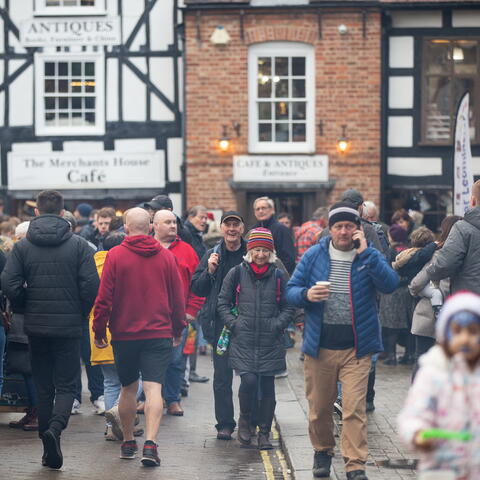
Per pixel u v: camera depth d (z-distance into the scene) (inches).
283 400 1465.3
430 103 2819.9
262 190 2760.8
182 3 2874.0
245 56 2731.3
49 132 2925.7
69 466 1078.4
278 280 1176.8
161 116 2898.6
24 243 1098.7
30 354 1106.1
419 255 1450.5
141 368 1103.0
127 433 1123.9
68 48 2903.5
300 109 2755.9
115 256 1098.1
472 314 581.0
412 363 1861.5
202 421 1357.0
